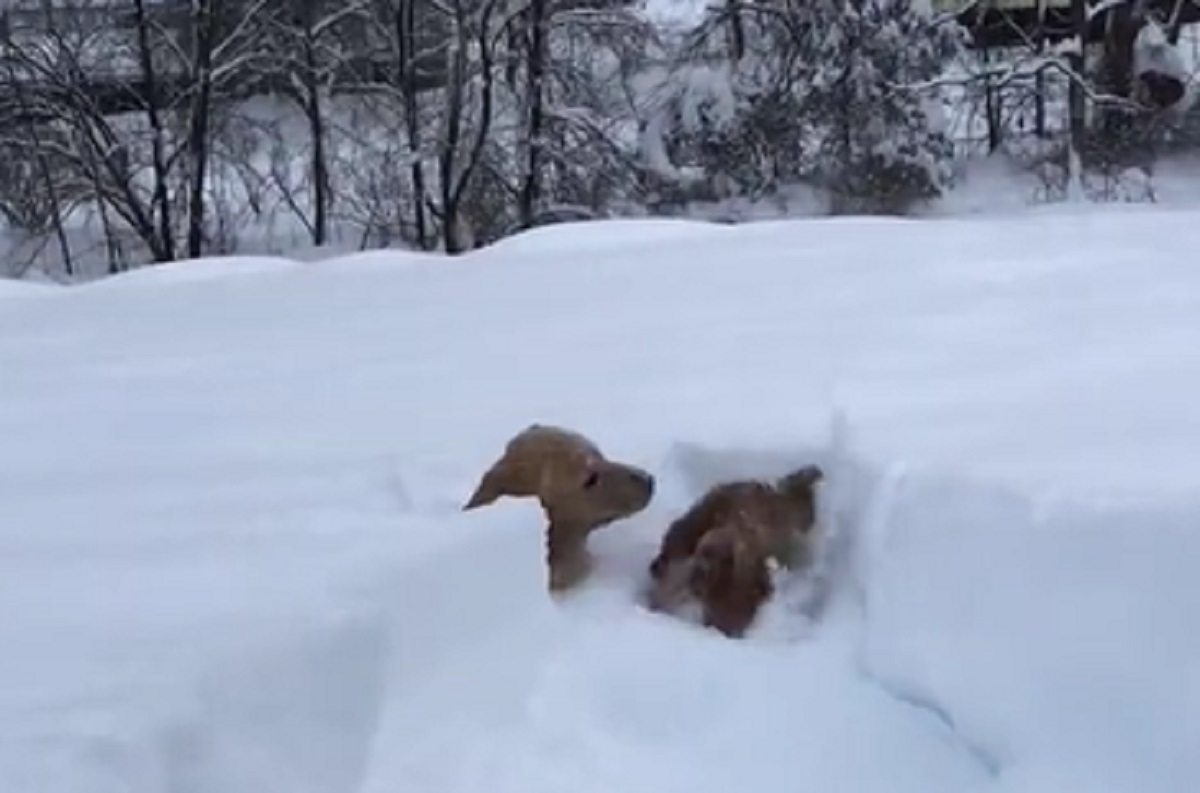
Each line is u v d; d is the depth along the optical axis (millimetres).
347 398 3287
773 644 2229
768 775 1966
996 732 1964
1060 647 1947
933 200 13312
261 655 1868
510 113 13422
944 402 2729
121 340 4090
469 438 2908
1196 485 2068
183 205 13367
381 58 13617
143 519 2459
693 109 13359
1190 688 1842
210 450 2936
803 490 2379
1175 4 14891
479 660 2070
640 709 2070
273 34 13406
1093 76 14180
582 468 2422
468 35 13125
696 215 13375
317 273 5008
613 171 13438
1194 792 1798
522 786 1922
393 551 2107
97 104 13211
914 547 2146
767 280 4266
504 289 4445
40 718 1727
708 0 13938
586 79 13531
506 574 2158
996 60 14406
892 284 4074
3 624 1973
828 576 2326
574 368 3385
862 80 13258
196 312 4469
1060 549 1991
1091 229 4863
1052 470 2197
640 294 4195
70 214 13719
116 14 13250
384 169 13500
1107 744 1879
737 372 3191
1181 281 3873
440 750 1938
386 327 4031
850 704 2078
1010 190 13719
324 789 1837
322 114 13648
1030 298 3762
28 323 4438
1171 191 13680
